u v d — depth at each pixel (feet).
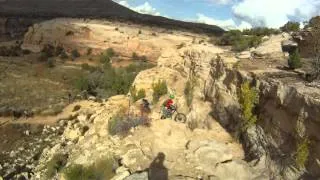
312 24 84.28
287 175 50.44
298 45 83.71
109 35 371.56
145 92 95.04
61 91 211.00
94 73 236.22
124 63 335.47
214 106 74.43
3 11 623.77
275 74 63.36
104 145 66.49
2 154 114.52
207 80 81.82
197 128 71.92
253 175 54.44
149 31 413.18
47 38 387.75
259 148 57.93
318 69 59.21
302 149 47.80
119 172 57.31
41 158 102.47
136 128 69.72
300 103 49.14
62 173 63.82
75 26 386.73
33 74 259.60
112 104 99.71
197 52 91.71
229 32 116.67
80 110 159.22
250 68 69.77
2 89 202.08
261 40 96.68
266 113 58.34
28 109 162.61
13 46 391.04
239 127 64.44
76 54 354.54
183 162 58.90
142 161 59.62
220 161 58.34
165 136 66.74
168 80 96.68
